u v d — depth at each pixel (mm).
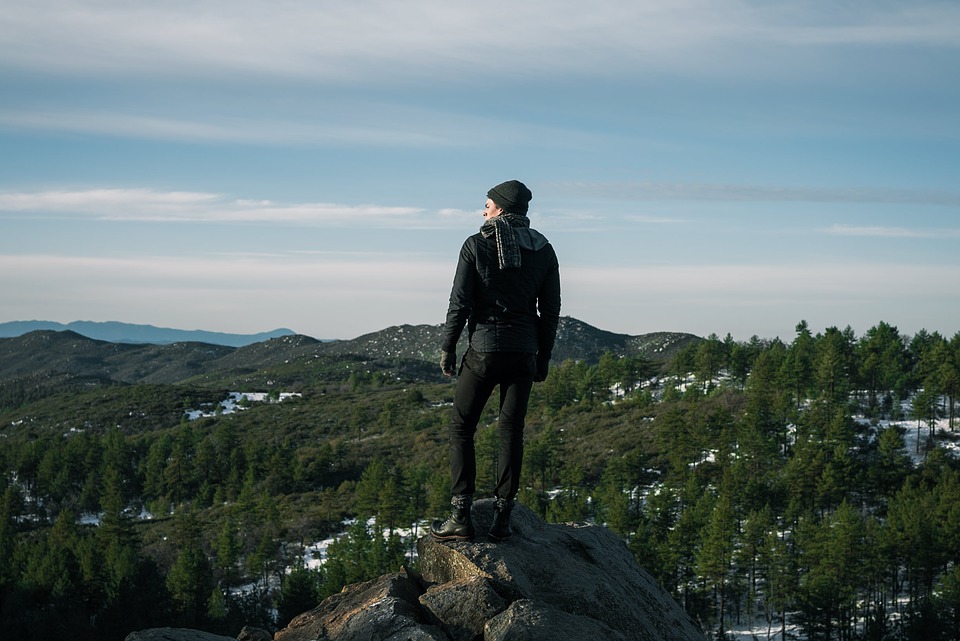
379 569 70250
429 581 6281
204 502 123438
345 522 102312
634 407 139750
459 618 5367
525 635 4984
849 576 66250
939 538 68500
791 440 112000
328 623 5883
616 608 6031
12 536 97812
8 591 68125
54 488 131875
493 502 6820
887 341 146500
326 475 128500
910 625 61281
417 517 94875
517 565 5969
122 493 126688
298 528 97312
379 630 5191
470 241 5805
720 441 105688
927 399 110125
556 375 154375
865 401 129000
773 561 68125
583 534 7211
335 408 194375
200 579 68625
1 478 129875
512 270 5750
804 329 159375
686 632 6816
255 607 71188
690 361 157375
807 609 63094
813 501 89938
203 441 139750
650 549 70312
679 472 96938
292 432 173500
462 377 6039
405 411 180000
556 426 138750
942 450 100438
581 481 104688
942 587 65625
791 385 128125
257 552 83062
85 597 70375
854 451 103750
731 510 76375
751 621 72000
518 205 6000
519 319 5848
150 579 68375
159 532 105500
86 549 72375
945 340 140750
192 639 6527
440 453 129875
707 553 67500
